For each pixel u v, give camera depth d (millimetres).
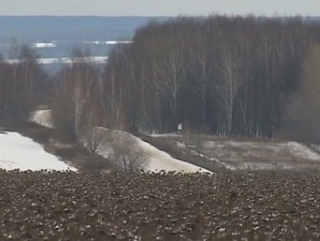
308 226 63625
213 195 79125
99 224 64062
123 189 83438
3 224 63875
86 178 94562
